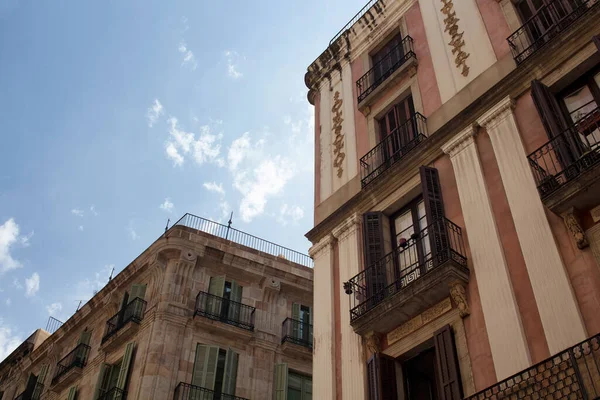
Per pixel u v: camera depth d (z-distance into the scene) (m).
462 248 13.15
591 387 9.33
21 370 35.59
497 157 13.48
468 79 15.74
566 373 9.30
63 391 29.83
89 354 29.64
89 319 31.66
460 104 15.53
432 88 16.75
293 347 27.81
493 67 15.21
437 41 17.48
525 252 11.79
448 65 16.61
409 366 13.32
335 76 21.20
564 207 11.41
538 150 12.22
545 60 13.70
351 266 15.91
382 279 14.45
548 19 14.52
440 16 17.86
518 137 13.30
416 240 14.54
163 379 24.27
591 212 11.27
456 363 11.80
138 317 26.62
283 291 29.86
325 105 20.94
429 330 12.90
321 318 15.84
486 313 11.84
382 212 15.95
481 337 11.73
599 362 9.48
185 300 26.89
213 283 28.09
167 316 25.89
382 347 13.86
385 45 19.95
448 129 15.08
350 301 15.33
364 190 16.59
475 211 13.27
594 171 10.96
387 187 16.14
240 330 26.97
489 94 14.45
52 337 33.94
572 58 13.26
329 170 18.98
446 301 12.89
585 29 13.20
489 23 16.03
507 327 11.31
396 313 13.52
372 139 17.92
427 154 15.41
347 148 18.77
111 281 30.48
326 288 16.25
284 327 28.44
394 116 17.91
